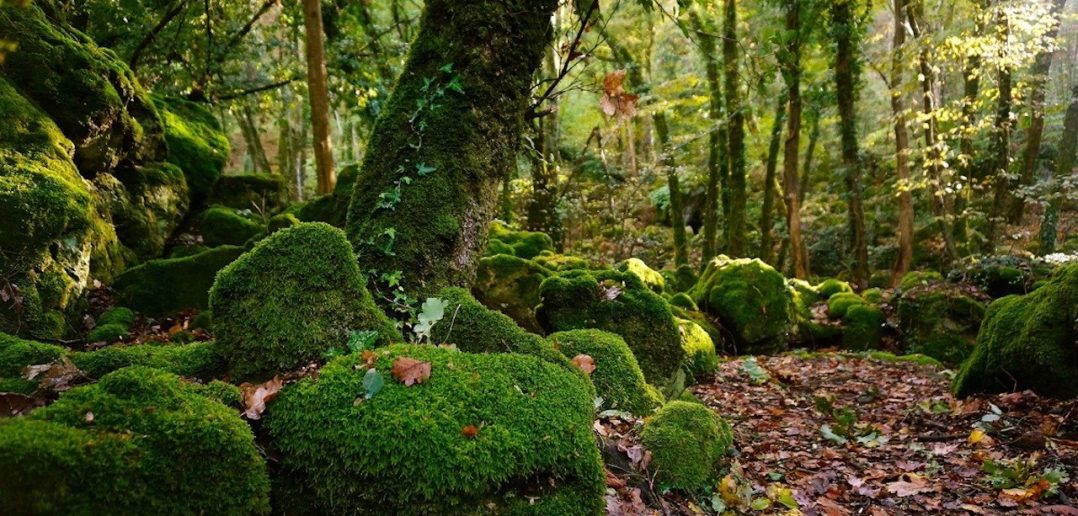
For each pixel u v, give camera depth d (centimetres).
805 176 1636
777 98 1227
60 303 430
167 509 159
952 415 476
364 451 190
